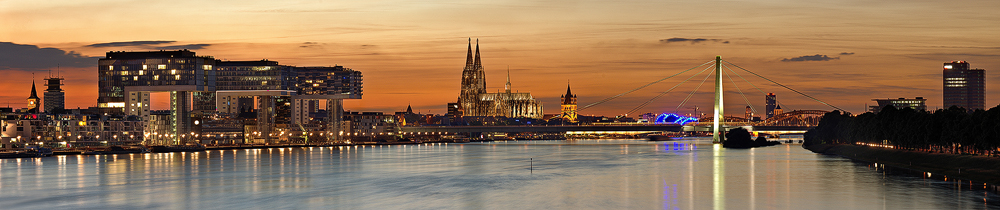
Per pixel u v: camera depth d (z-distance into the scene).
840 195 159.25
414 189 180.88
